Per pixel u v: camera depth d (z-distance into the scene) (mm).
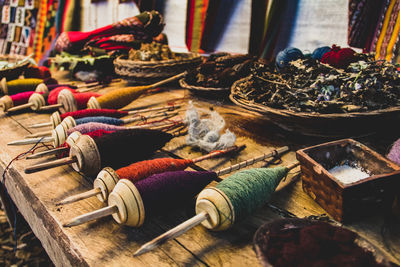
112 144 1104
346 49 1420
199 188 976
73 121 1342
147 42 2666
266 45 2389
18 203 1291
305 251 621
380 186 872
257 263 795
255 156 1359
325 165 1054
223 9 2637
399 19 1695
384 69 1315
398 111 1214
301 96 1320
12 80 2133
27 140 1225
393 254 806
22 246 2277
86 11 3764
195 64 2371
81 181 1171
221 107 1952
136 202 817
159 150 1436
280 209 1002
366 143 1420
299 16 2189
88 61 2520
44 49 3793
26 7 3783
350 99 1280
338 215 904
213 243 862
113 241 878
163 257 819
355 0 1831
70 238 894
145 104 2072
